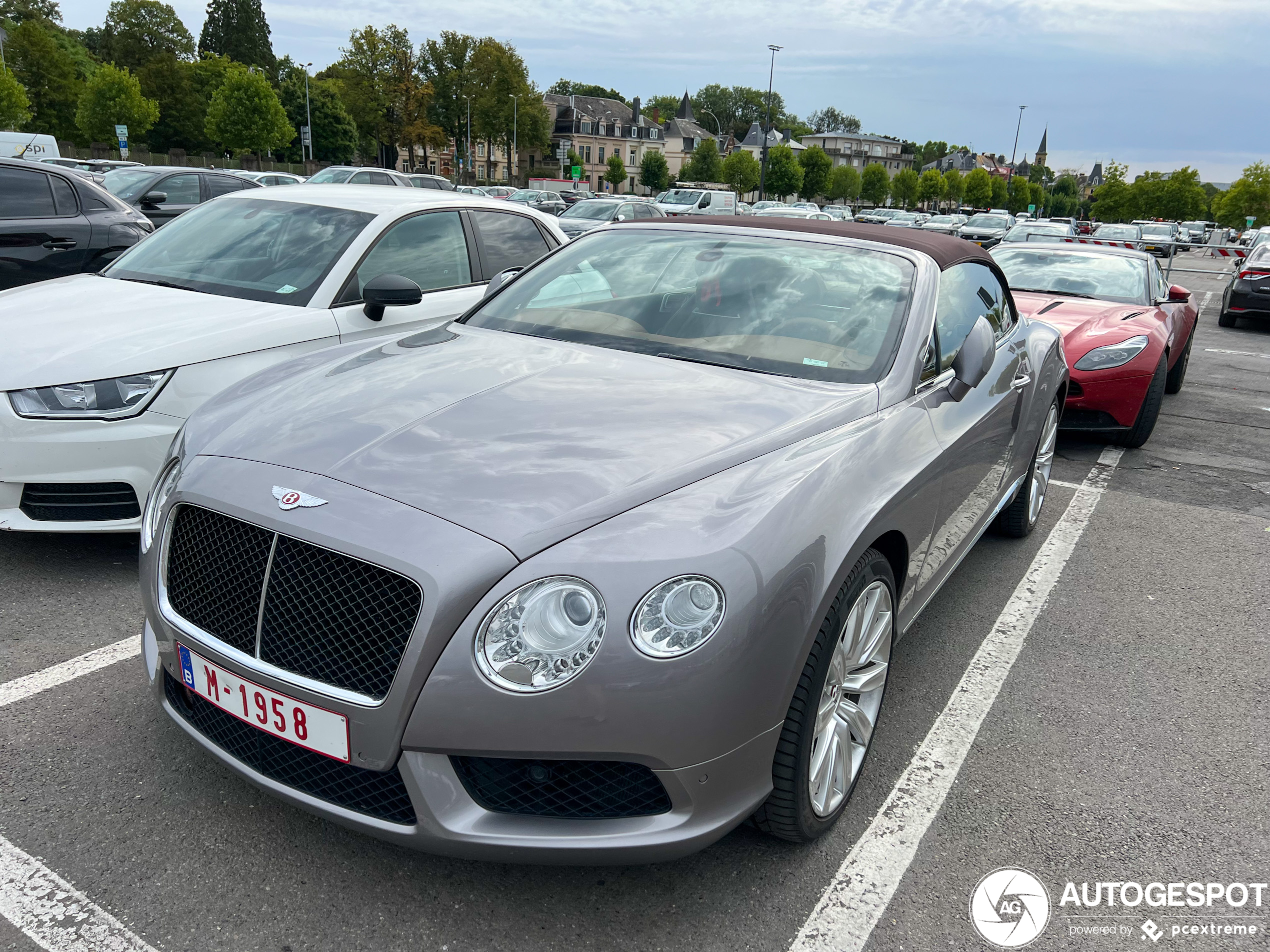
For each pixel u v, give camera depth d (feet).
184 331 11.69
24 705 8.53
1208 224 241.55
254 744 6.36
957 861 7.23
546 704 5.45
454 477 6.14
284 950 5.98
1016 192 404.57
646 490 6.13
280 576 5.94
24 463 10.52
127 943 5.94
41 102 213.46
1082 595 12.82
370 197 15.61
